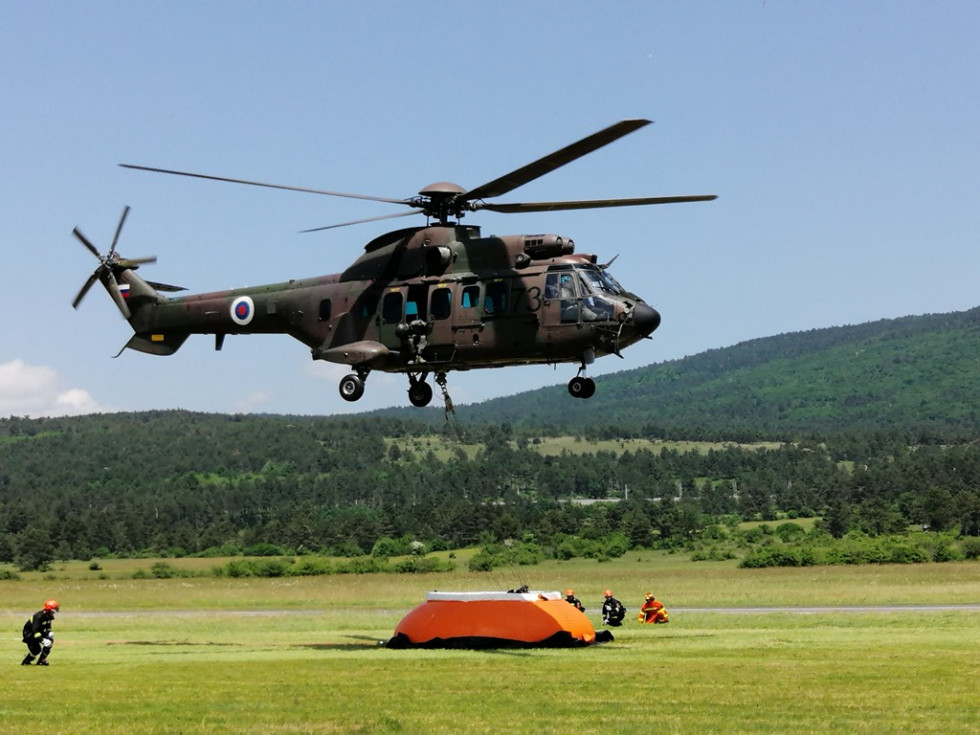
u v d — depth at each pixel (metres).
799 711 15.31
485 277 23.88
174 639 29.98
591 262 24.06
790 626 31.91
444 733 13.99
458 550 145.88
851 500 192.62
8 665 22.22
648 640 26.97
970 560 83.31
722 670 19.70
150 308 28.88
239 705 16.16
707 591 52.66
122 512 191.12
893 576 62.47
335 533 163.12
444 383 24.94
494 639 24.45
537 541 138.75
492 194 23.86
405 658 22.33
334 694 17.12
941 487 172.62
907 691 16.98
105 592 62.16
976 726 14.16
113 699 16.86
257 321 26.91
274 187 23.08
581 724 14.49
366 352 24.38
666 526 143.00
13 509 199.00
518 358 23.78
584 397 23.75
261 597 55.56
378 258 25.00
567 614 24.80
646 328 23.36
